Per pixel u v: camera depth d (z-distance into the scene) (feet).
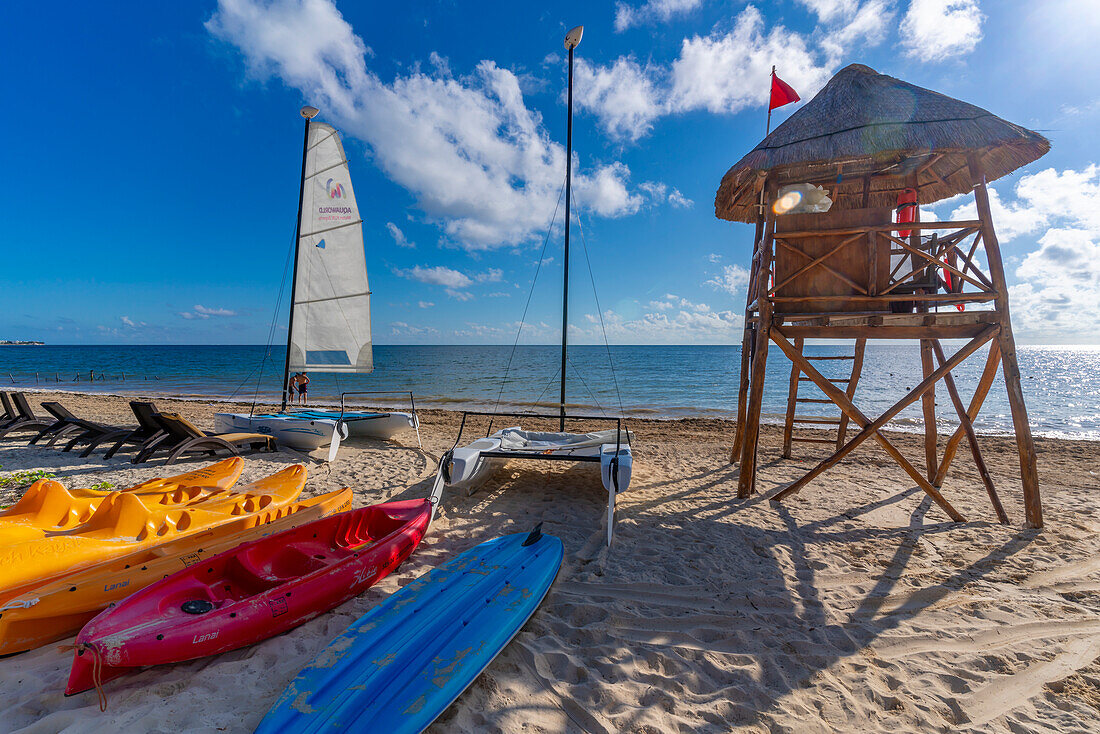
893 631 11.23
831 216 19.40
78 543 11.02
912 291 20.36
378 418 32.55
